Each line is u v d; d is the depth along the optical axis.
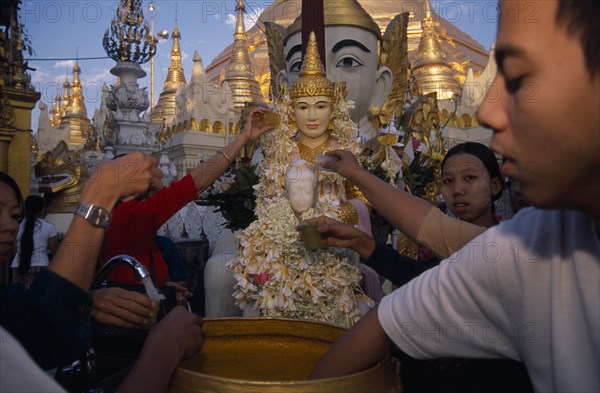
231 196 3.06
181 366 1.21
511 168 0.77
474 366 1.10
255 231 2.46
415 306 0.98
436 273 1.00
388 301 1.05
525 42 0.69
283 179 2.63
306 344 1.36
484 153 2.40
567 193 0.73
